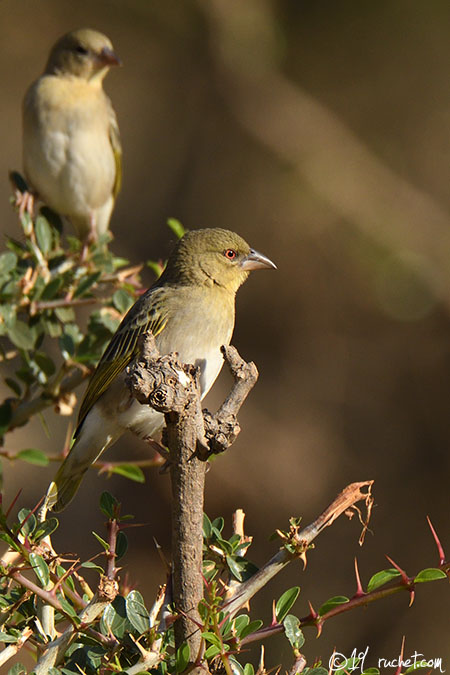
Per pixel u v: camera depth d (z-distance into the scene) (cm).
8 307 620
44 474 1338
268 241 1437
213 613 338
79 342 670
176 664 342
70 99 970
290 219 1434
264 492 1348
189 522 345
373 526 1370
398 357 1437
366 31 1447
